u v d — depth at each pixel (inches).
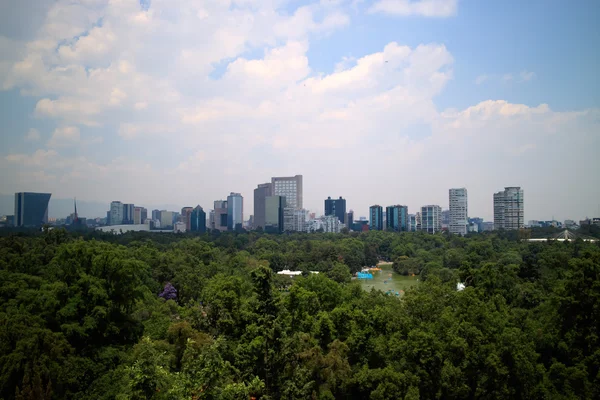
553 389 2188.7
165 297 4808.1
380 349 2420.0
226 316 2942.9
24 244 5002.5
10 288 3053.6
